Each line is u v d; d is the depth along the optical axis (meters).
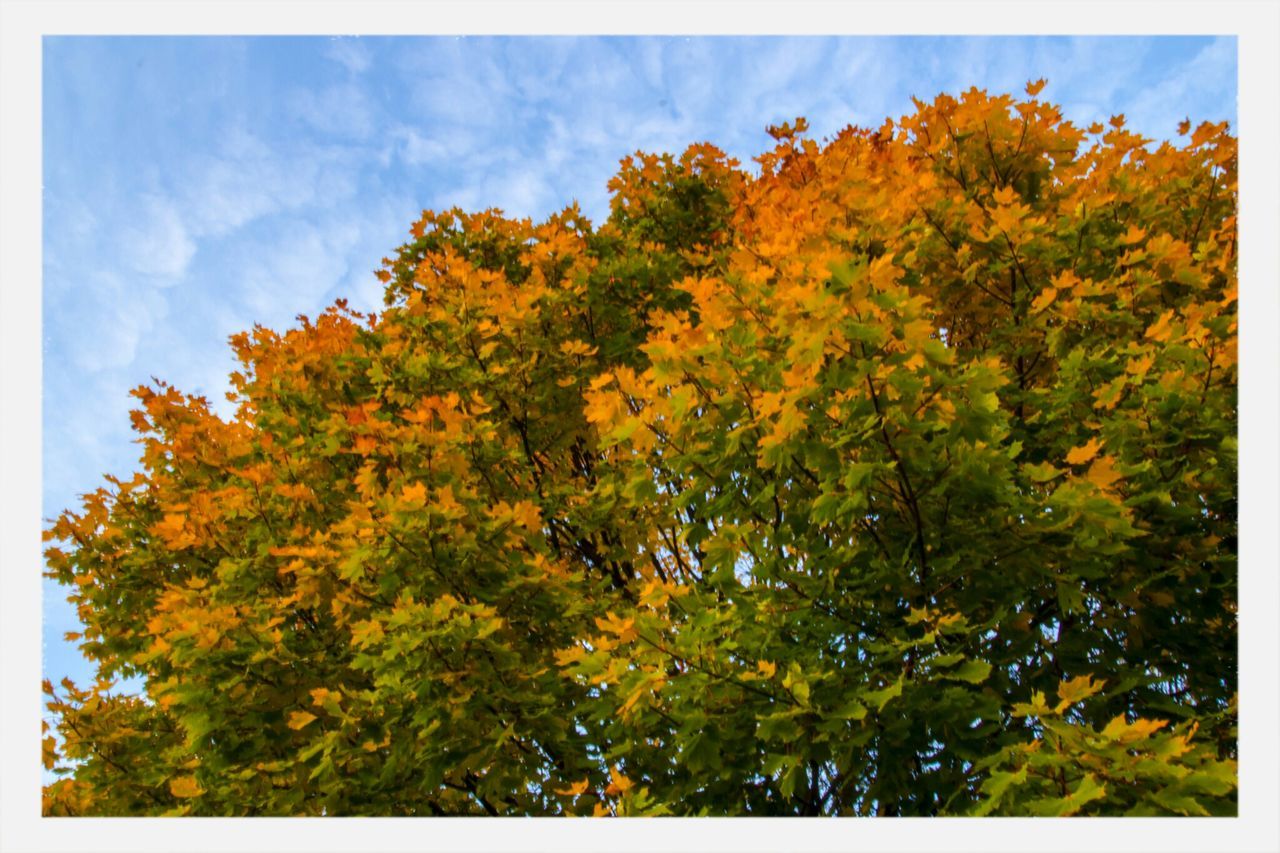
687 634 3.36
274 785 4.28
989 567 3.56
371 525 3.96
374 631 3.83
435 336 5.98
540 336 5.89
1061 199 5.01
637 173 7.88
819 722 3.35
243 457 5.81
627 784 3.05
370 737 4.03
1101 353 4.13
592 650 4.14
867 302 2.89
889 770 3.36
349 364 6.35
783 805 3.88
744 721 3.49
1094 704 3.74
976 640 3.71
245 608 4.38
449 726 3.91
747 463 3.84
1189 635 3.83
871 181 4.72
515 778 4.10
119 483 6.10
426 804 4.57
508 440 5.86
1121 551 3.41
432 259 6.57
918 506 3.44
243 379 6.55
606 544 5.94
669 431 3.81
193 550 5.55
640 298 6.45
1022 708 2.62
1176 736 2.58
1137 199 4.87
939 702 3.28
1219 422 3.59
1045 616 3.98
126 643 5.89
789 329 3.30
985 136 4.96
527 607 4.38
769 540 3.99
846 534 3.82
